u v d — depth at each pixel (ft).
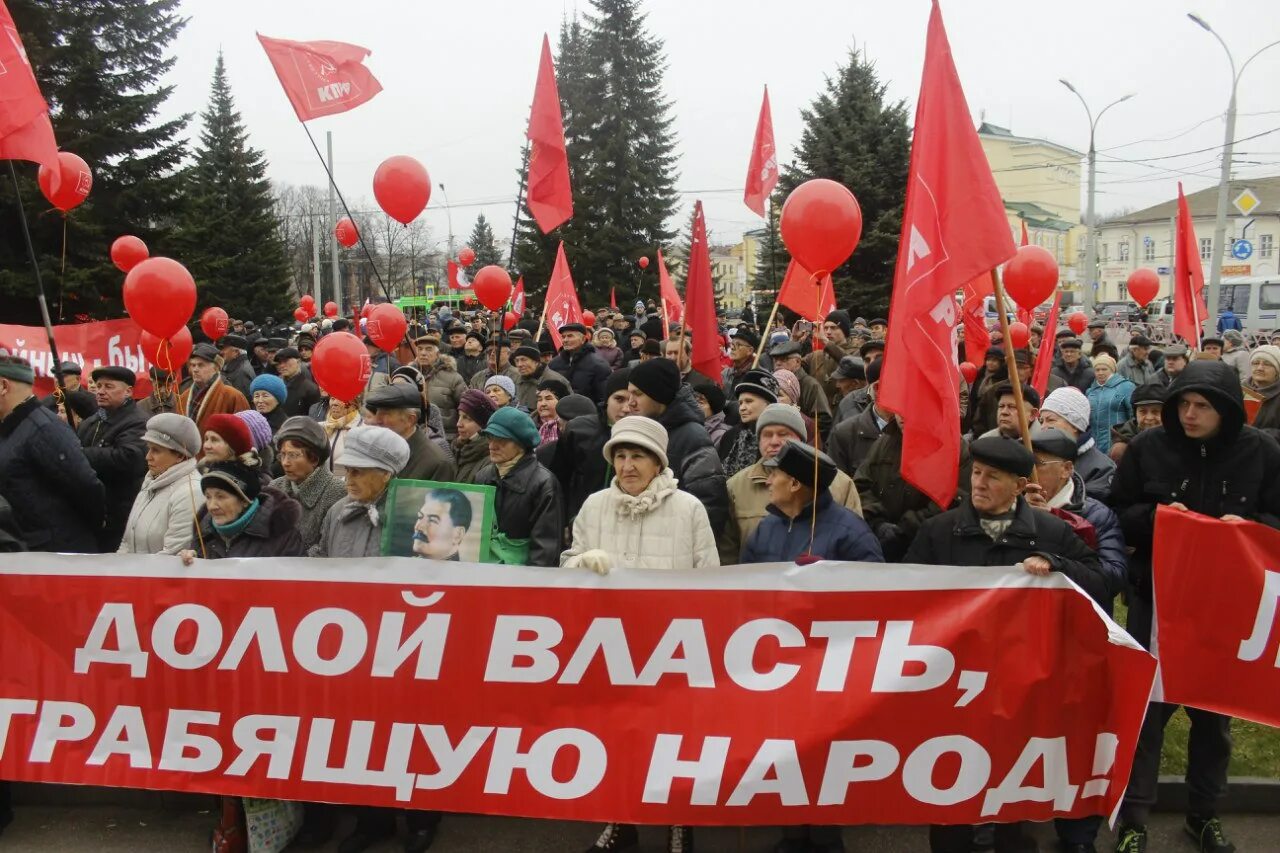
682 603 12.45
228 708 13.26
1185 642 13.37
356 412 20.99
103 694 13.51
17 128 18.63
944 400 12.61
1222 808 14.96
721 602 12.41
